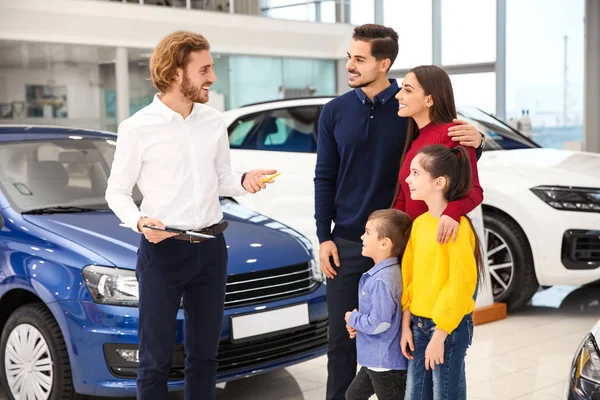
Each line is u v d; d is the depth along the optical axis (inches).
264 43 523.5
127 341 118.2
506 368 158.9
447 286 89.0
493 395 143.3
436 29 543.8
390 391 98.3
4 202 140.1
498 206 198.1
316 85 558.9
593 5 427.5
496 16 506.6
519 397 142.0
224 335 125.0
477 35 525.7
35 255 128.5
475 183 94.3
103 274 121.0
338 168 114.9
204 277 108.2
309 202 211.6
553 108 486.0
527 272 199.2
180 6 486.9
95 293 120.3
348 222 111.9
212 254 107.8
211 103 501.7
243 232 140.6
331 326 114.8
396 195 106.7
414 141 100.9
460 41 535.5
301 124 222.7
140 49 465.1
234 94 512.7
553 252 192.7
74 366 121.4
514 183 197.3
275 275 132.3
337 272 113.4
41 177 149.1
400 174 101.9
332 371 115.1
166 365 107.1
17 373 131.5
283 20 534.0
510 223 199.3
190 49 101.7
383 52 106.7
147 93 466.9
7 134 156.5
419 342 92.9
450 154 90.9
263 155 224.1
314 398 142.3
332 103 113.4
